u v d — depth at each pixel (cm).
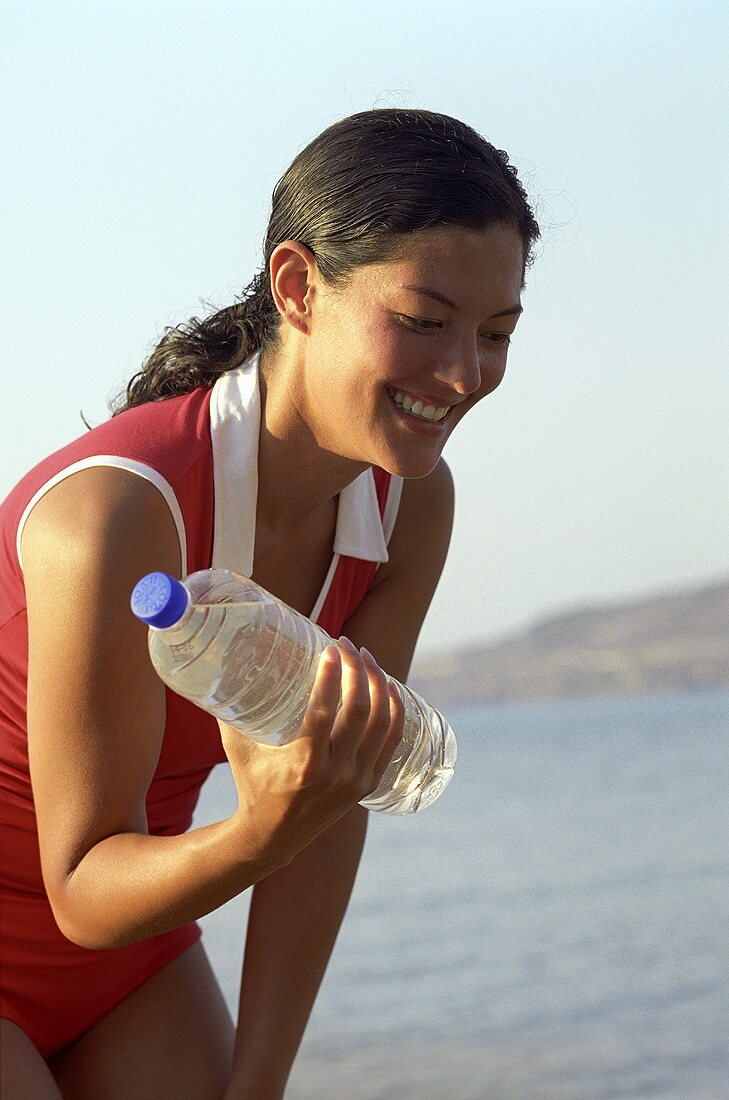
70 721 141
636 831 1933
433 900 1541
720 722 3484
